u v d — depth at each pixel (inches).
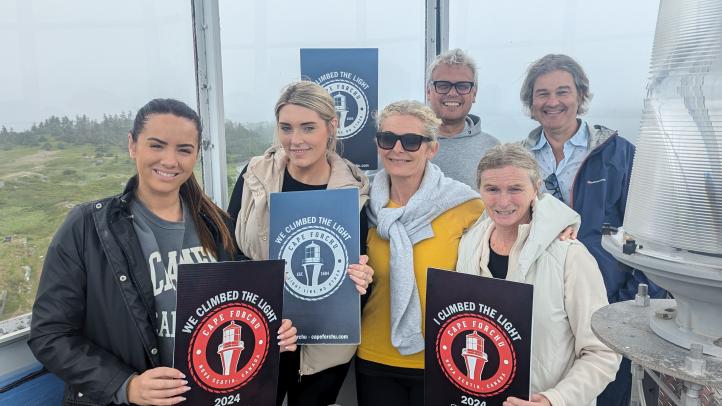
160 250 62.8
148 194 62.7
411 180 78.8
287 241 73.7
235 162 120.5
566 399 56.9
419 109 76.5
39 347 56.2
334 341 73.0
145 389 55.2
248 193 86.3
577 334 61.4
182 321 56.2
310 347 80.3
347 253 72.5
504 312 56.4
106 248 57.8
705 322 38.1
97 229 58.0
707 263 36.2
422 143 75.4
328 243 72.9
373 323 78.8
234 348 58.2
